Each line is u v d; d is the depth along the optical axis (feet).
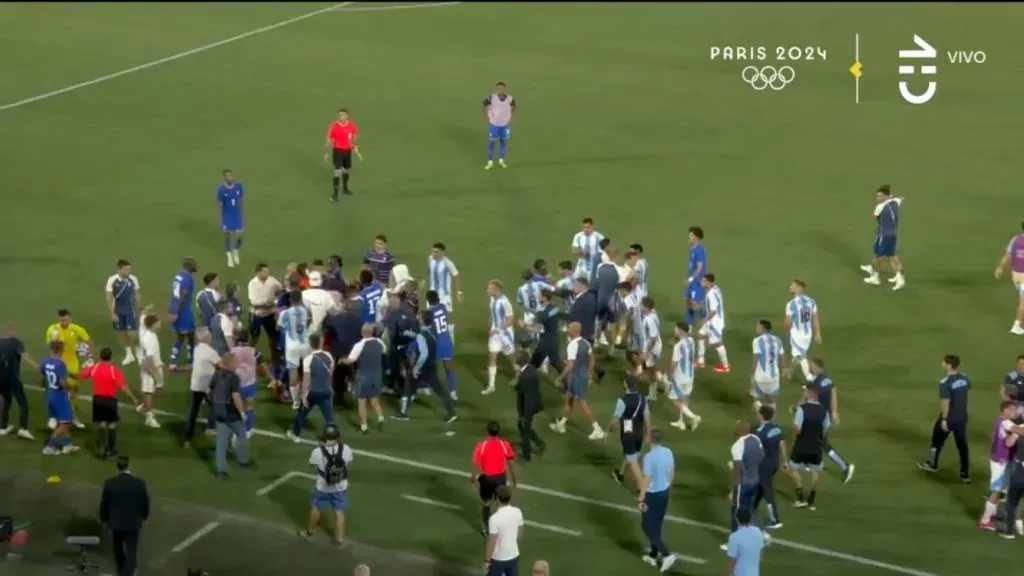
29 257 95.86
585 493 68.33
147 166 114.01
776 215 105.29
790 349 83.92
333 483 62.18
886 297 91.40
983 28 160.86
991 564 62.59
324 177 112.06
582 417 76.07
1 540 62.95
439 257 83.87
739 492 61.82
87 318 86.79
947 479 70.03
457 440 73.36
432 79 139.13
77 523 64.95
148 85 135.23
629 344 79.25
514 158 117.29
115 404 70.03
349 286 75.56
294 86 135.85
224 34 154.81
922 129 126.41
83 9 165.58
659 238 100.73
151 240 99.30
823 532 65.16
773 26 162.09
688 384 73.67
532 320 80.84
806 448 65.82
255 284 77.51
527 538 64.34
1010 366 81.66
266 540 63.87
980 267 96.12
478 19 164.35
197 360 70.74
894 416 76.13
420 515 66.33
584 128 125.08
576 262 95.76
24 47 147.33
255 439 73.15
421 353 73.05
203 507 66.54
